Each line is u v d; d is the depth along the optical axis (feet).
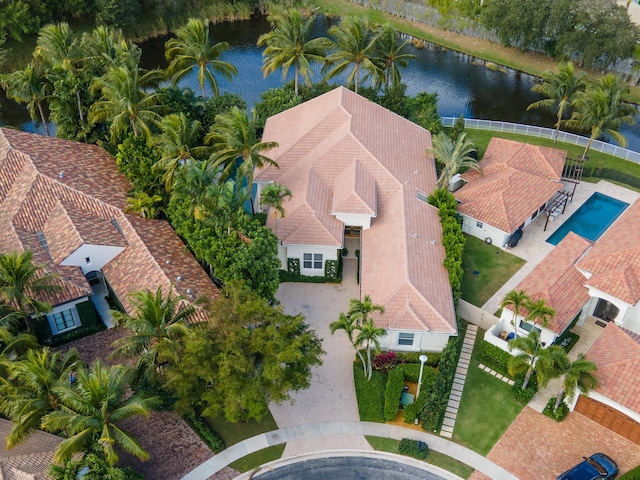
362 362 142.61
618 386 123.85
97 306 163.53
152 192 179.01
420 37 317.83
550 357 122.52
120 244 162.20
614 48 251.80
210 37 327.47
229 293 132.57
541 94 274.36
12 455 113.09
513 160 191.01
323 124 189.16
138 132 191.42
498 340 143.95
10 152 183.42
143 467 124.47
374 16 336.90
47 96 206.90
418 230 164.66
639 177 201.16
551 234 182.29
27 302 134.51
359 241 181.27
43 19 299.79
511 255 174.91
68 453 105.09
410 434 131.03
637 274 143.74
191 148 177.99
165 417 134.31
